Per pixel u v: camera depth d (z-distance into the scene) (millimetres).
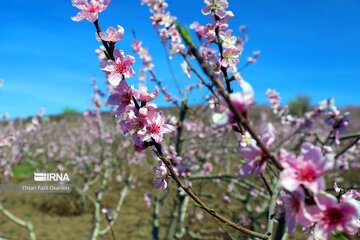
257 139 1078
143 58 5027
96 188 11094
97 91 8039
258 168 1181
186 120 6523
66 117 23109
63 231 8461
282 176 1096
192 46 1026
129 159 9953
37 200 10312
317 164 1092
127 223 8742
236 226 1621
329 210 1132
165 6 3885
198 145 6473
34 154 12719
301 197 1090
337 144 3494
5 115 8859
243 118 1040
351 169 11438
